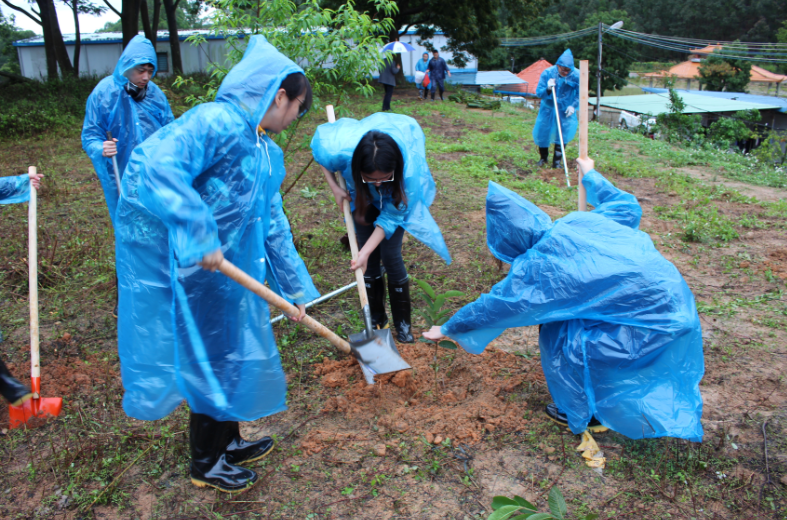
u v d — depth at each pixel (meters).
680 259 5.35
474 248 5.48
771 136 14.99
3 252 5.29
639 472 2.67
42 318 4.19
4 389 2.79
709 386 3.35
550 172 8.81
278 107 2.25
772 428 2.96
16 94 17.61
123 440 2.89
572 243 2.63
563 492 2.57
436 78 18.33
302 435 2.97
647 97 37.38
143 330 2.21
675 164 9.89
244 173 2.18
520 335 3.98
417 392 3.28
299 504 2.53
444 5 23.47
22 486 2.64
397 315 3.83
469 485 2.62
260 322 2.34
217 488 2.57
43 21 20.94
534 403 3.20
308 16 4.57
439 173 8.34
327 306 4.36
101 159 3.91
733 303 4.41
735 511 2.45
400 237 3.62
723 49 52.56
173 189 1.94
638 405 2.58
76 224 6.06
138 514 2.49
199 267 2.13
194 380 2.23
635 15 80.94
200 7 24.20
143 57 3.83
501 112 16.42
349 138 3.44
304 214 6.45
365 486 2.63
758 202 7.36
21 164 8.75
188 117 2.06
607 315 2.60
